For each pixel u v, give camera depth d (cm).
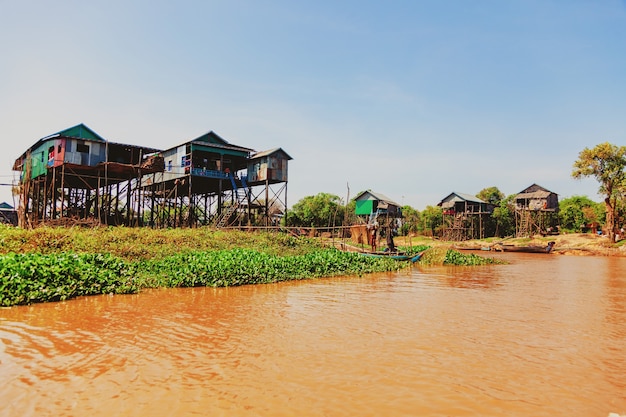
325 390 698
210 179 3969
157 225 4131
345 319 1223
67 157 3198
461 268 3100
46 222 2777
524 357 897
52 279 1433
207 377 744
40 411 602
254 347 927
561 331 1127
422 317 1271
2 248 1858
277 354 881
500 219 7319
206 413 606
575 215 6988
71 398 646
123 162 3525
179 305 1365
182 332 1038
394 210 5834
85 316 1176
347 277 2314
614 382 760
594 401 678
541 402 671
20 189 3391
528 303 1552
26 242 1973
